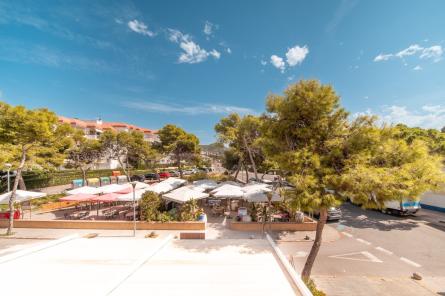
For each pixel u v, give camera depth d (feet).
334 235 45.55
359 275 30.86
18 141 45.78
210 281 16.25
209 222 53.36
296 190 26.32
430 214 62.95
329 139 29.09
